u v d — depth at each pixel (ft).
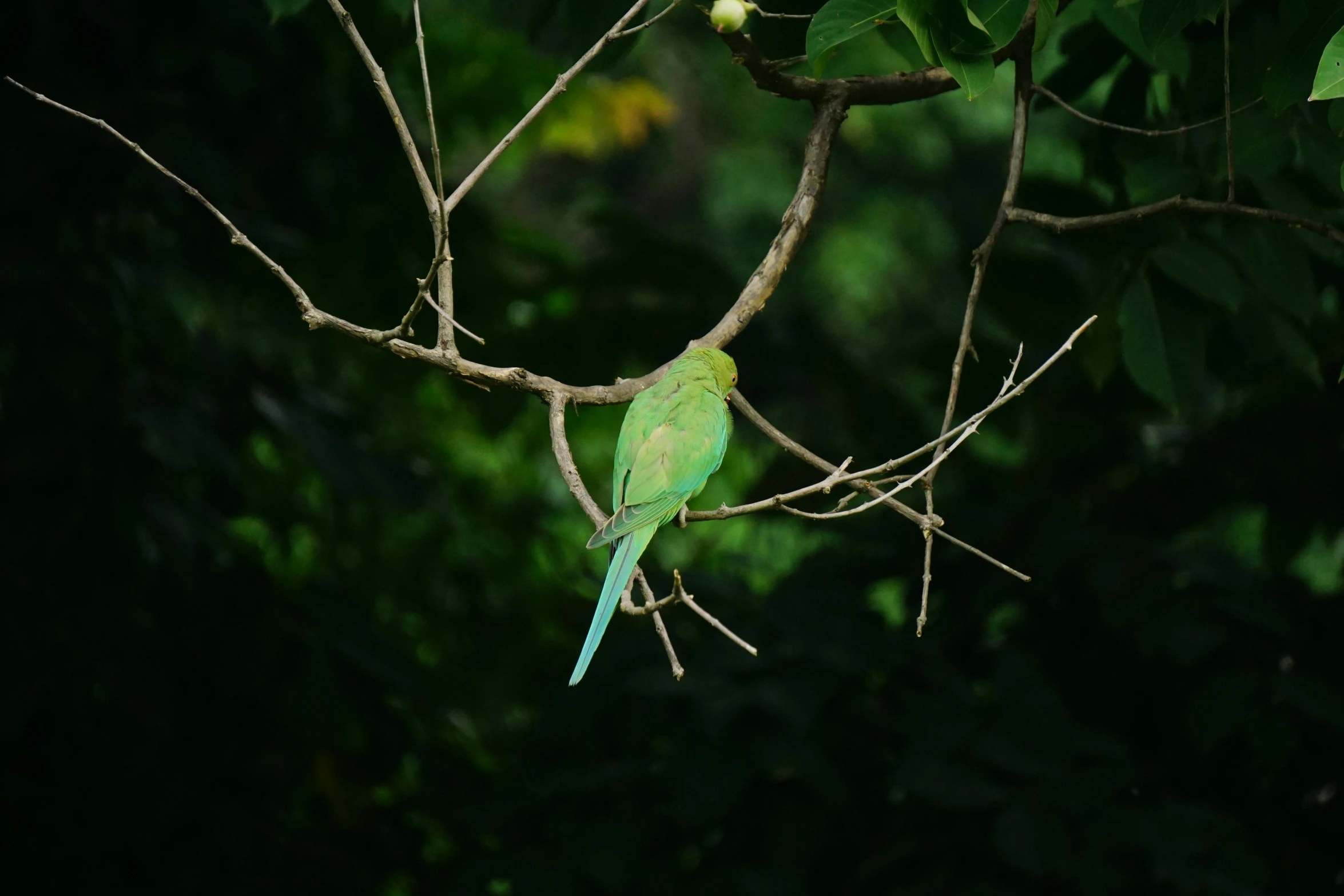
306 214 39.50
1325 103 27.14
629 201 137.80
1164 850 27.55
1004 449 48.57
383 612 44.55
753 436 46.50
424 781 36.60
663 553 53.88
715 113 132.98
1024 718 29.73
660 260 42.57
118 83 33.83
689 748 30.22
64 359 31.89
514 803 32.50
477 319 42.93
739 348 42.88
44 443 31.99
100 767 31.65
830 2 19.65
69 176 33.06
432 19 44.93
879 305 123.03
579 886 30.27
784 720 29.55
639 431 21.74
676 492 21.21
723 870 31.07
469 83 45.29
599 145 69.46
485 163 18.51
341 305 42.50
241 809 33.09
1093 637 34.50
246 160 36.27
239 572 34.12
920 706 30.27
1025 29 23.73
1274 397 34.58
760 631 32.63
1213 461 35.63
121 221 34.45
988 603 33.58
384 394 46.65
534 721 33.09
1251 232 26.45
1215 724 30.04
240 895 32.73
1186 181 26.32
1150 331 25.93
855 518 36.40
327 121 37.04
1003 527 34.37
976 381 38.63
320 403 38.47
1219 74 26.91
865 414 41.57
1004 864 28.76
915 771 28.89
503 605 46.70
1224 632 30.53
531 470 50.62
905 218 126.52
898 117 120.06
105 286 33.27
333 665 34.47
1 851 31.86
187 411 34.19
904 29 25.23
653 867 31.37
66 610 31.76
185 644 33.45
